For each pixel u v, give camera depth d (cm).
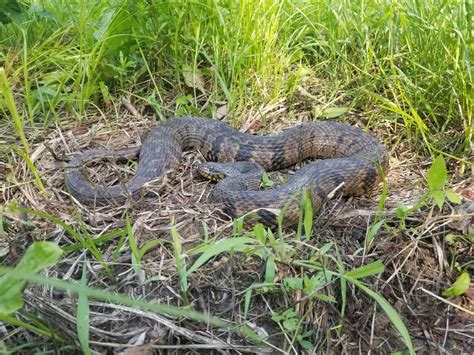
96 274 40
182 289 36
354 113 65
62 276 40
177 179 55
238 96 65
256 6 67
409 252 43
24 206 47
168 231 45
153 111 65
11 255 40
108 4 68
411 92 62
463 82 56
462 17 61
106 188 48
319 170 51
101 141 60
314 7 76
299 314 38
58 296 38
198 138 61
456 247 44
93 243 39
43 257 31
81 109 62
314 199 49
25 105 62
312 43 71
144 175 53
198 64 68
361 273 37
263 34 67
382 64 66
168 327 36
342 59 68
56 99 61
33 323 35
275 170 59
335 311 38
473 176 53
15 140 57
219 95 66
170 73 67
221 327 36
